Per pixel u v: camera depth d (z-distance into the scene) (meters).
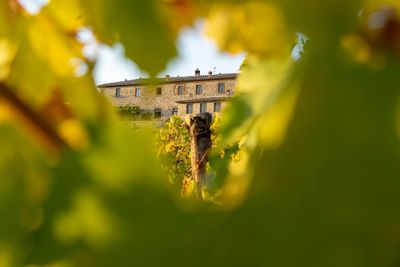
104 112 0.59
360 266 0.37
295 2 0.44
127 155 0.49
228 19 0.53
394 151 0.39
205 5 0.52
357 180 0.39
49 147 0.54
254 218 0.41
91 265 0.46
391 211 0.37
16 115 0.57
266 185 0.42
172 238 0.44
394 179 0.38
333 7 0.43
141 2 0.52
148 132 0.51
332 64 0.43
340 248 0.38
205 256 0.42
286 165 0.42
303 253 0.39
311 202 0.40
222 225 0.43
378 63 0.43
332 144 0.41
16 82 0.60
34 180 0.53
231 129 0.79
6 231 0.51
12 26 0.62
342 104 0.41
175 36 0.53
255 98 0.69
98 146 0.49
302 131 0.43
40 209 0.50
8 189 0.53
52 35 0.60
